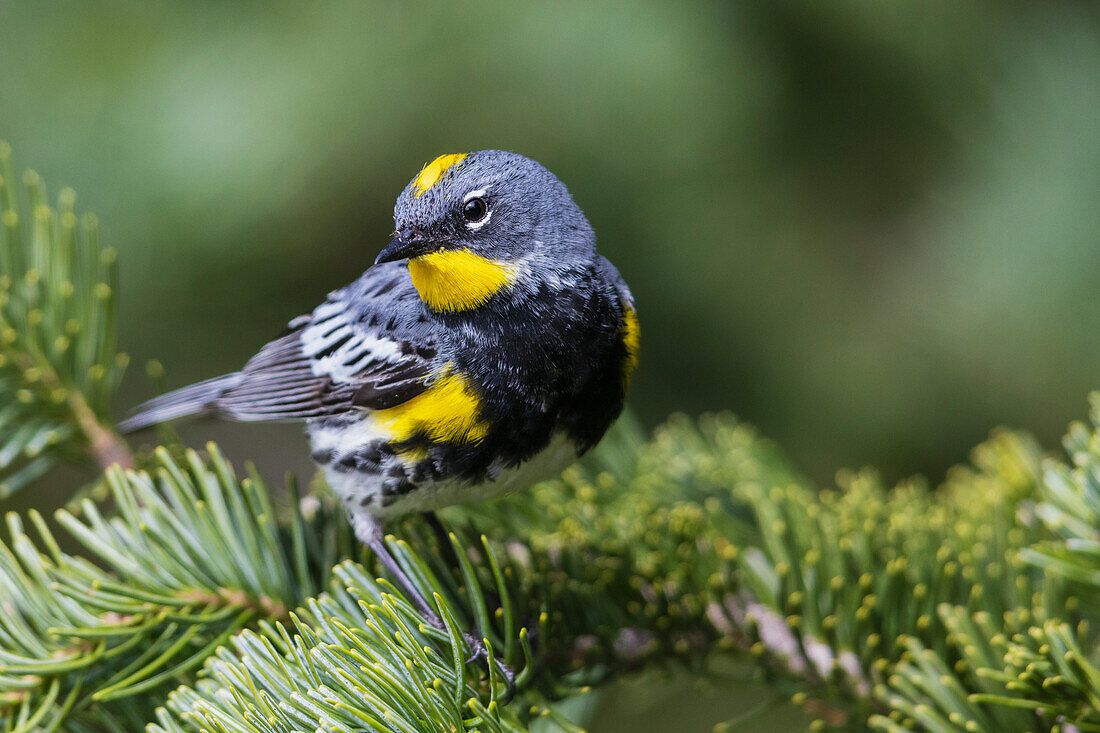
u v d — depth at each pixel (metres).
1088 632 1.54
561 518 1.56
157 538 1.53
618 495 1.56
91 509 1.53
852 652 1.54
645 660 1.54
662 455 1.57
